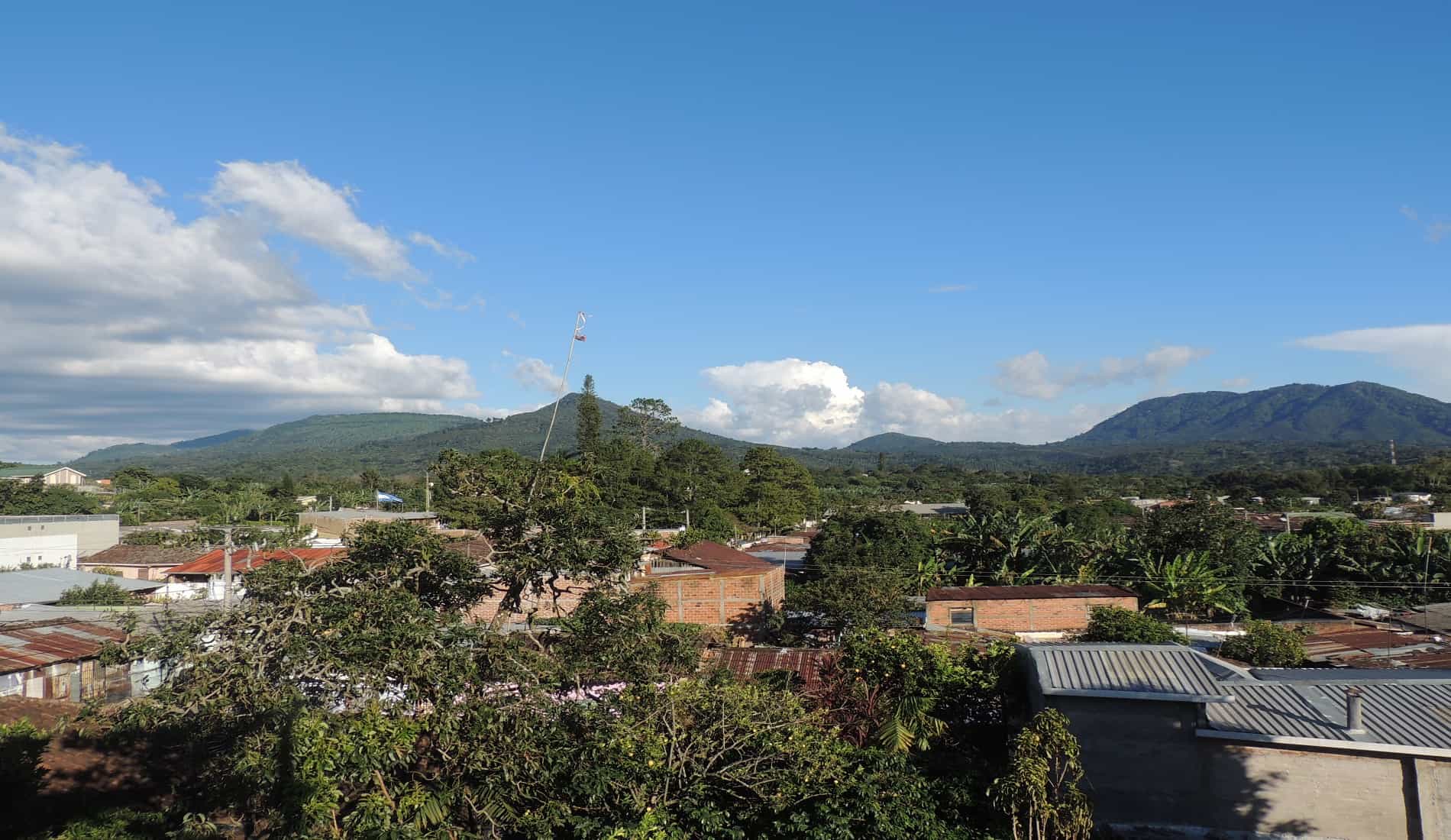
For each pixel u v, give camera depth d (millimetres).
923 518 61469
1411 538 37531
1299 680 13203
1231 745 11523
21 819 9492
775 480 77688
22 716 12828
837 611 25438
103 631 18578
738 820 10578
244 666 10406
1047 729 9367
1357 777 11070
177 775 11672
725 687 12094
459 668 10781
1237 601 33938
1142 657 13297
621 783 10422
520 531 13922
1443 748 10641
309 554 33719
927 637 27109
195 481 102188
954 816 10656
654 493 63750
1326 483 108188
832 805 10258
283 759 9492
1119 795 11797
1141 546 39094
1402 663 20750
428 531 13906
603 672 12930
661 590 26578
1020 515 42188
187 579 37594
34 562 41625
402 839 9172
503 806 10281
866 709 13727
